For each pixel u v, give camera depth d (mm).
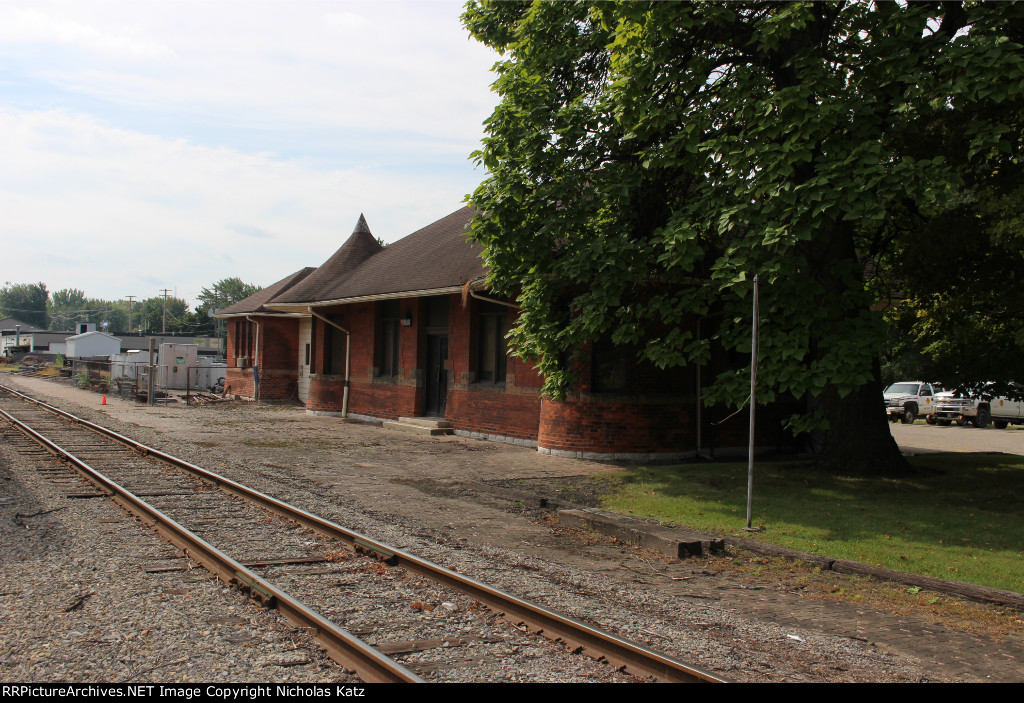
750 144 10141
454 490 11859
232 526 8680
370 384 23312
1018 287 12180
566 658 5051
